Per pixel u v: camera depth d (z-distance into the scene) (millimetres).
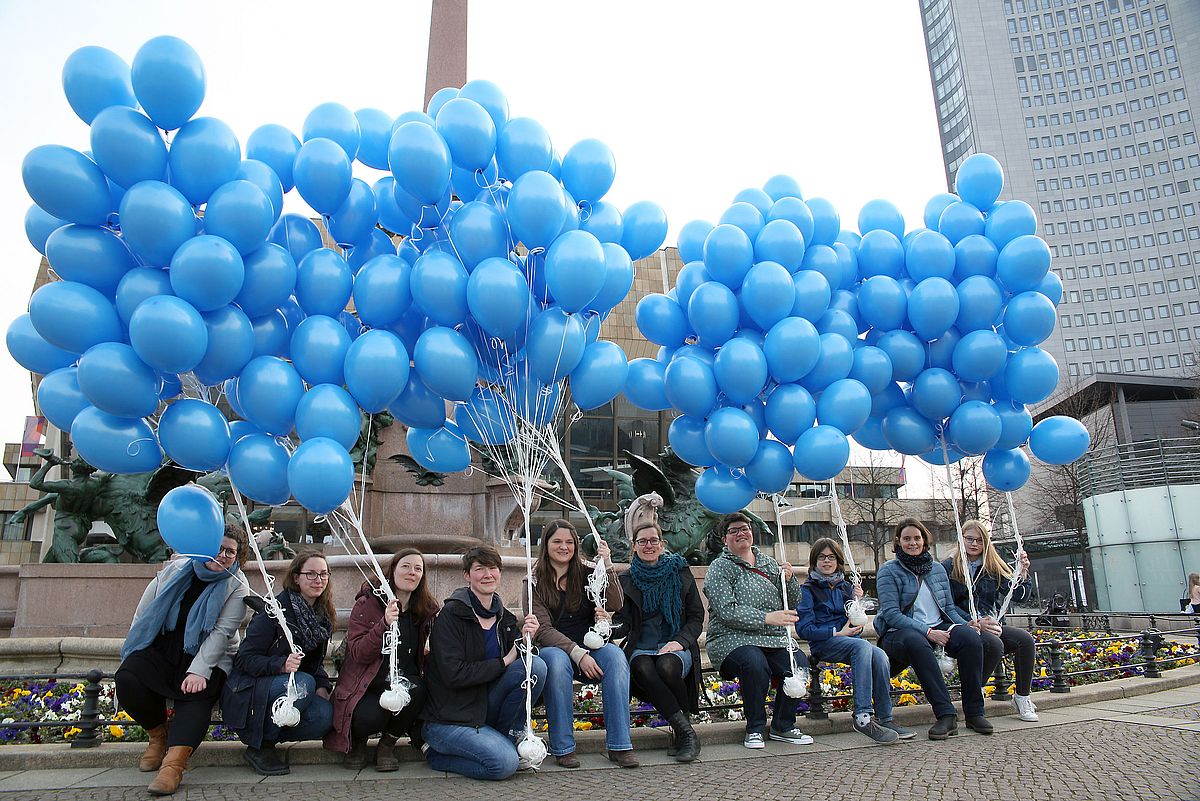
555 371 5852
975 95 109188
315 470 4977
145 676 5141
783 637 6465
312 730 5418
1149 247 99125
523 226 5539
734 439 6316
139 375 4797
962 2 112625
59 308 4742
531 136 5855
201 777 5219
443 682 5344
